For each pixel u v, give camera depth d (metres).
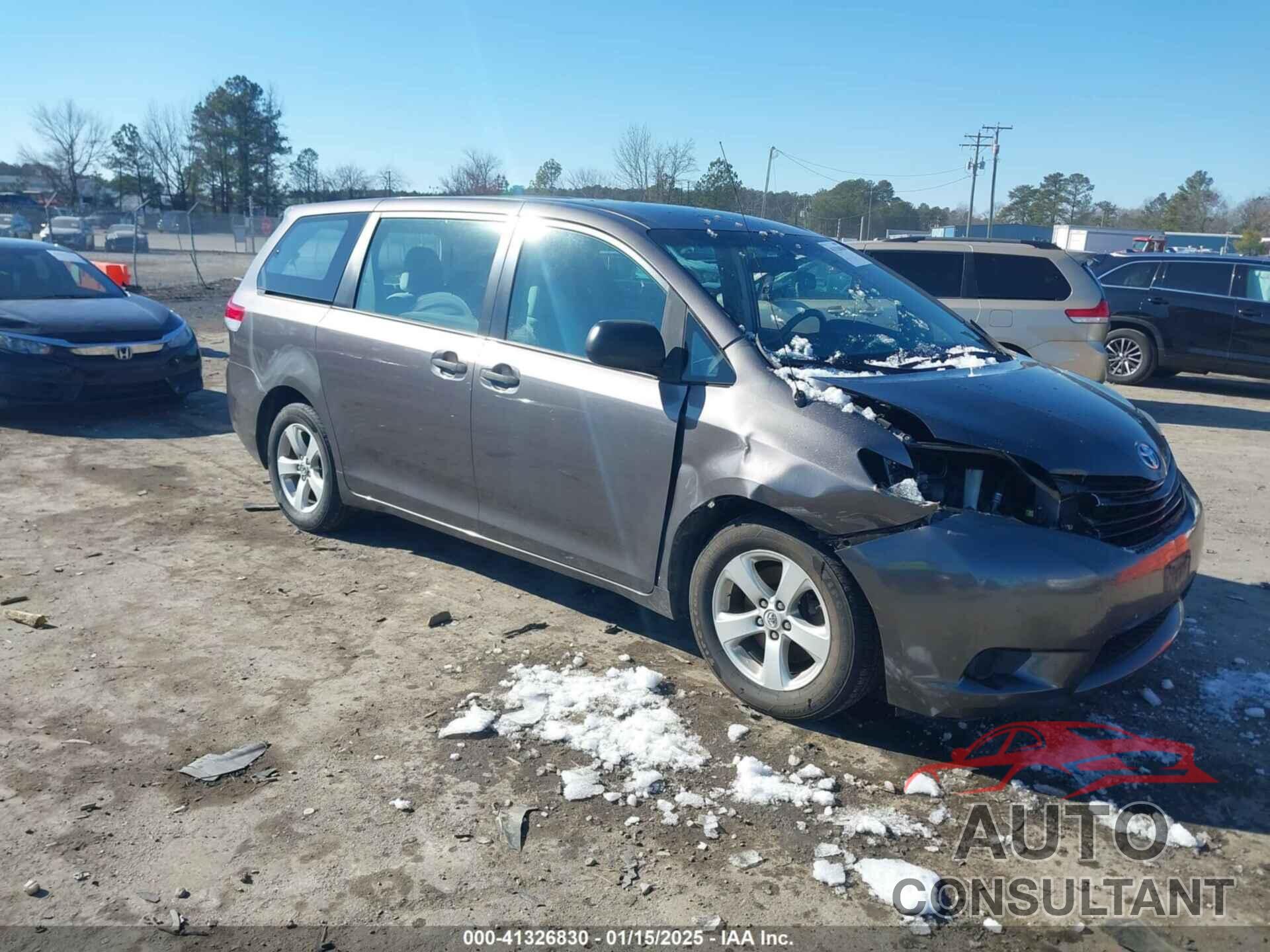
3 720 3.61
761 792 3.26
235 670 4.05
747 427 3.64
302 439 5.62
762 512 3.65
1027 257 10.36
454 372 4.57
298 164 73.81
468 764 3.40
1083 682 3.40
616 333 3.72
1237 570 5.63
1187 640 4.60
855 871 2.93
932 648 3.31
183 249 45.44
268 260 5.90
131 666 4.06
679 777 3.36
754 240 4.50
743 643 3.83
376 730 3.61
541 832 3.06
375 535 5.71
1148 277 13.05
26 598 4.70
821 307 4.31
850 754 3.53
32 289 8.97
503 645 4.33
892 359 4.04
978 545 3.26
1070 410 3.75
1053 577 3.24
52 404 8.07
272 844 2.97
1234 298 12.48
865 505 3.34
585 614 4.70
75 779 3.26
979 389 3.76
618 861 2.94
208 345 13.61
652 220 4.32
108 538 5.57
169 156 72.19
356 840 3.00
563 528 4.29
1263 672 4.29
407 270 5.02
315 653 4.21
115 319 8.57
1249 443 9.43
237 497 6.43
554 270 4.38
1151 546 3.48
